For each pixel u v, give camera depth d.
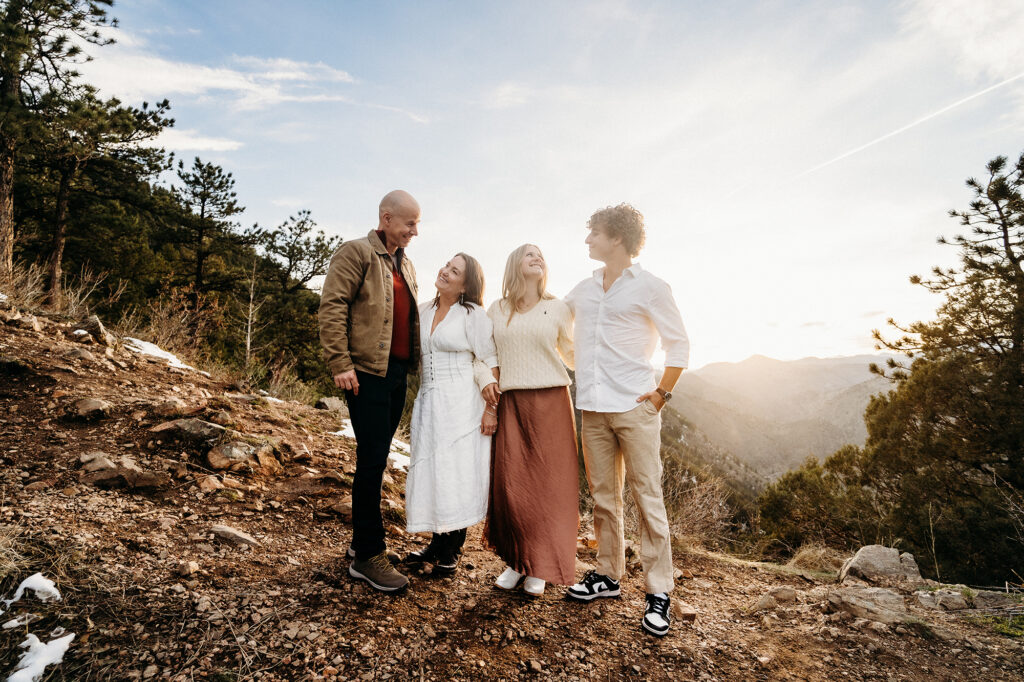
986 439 8.16
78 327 5.28
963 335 9.48
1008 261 9.86
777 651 2.41
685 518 5.14
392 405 2.64
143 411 3.65
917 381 9.35
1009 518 6.60
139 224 15.25
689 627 2.56
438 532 2.50
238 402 4.86
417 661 1.93
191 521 2.62
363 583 2.37
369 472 2.38
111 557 2.12
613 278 2.71
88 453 2.99
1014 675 2.29
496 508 2.62
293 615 2.05
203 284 17.78
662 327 2.56
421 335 2.72
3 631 1.69
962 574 6.81
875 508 8.64
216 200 17.66
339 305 2.36
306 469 3.71
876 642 2.50
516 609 2.44
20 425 3.18
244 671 1.71
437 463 2.54
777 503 10.21
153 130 11.75
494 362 2.69
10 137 9.70
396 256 2.64
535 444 2.61
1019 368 8.46
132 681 1.59
